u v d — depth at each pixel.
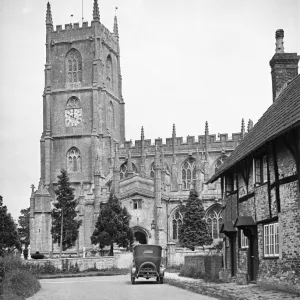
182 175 130.38
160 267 48.91
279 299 27.19
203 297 32.38
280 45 46.19
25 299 33.94
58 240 99.12
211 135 130.38
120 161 132.62
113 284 48.31
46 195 113.25
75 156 130.25
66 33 134.12
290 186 31.89
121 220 95.06
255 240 39.00
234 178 46.00
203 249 91.12
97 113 130.38
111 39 140.62
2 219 98.81
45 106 133.00
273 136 31.00
